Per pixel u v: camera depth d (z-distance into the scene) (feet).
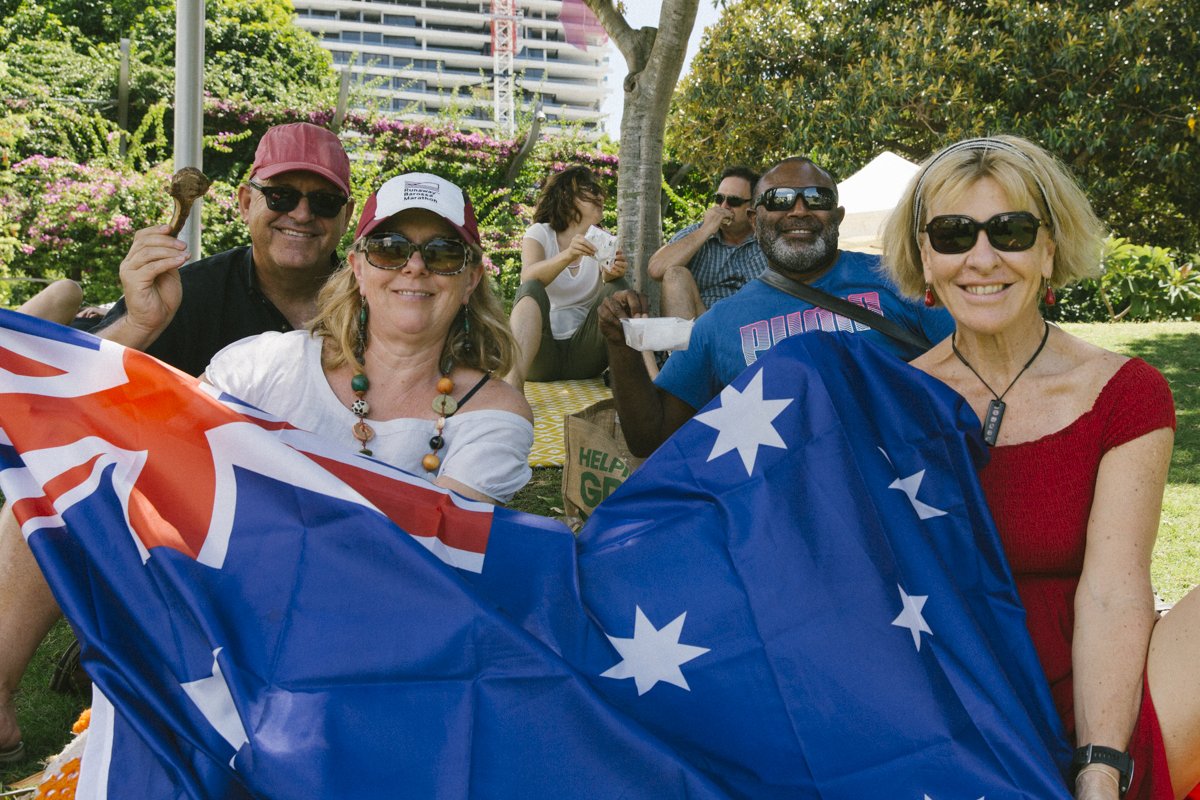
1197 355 34.76
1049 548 7.26
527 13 330.95
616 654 6.77
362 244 8.07
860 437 7.47
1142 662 6.51
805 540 6.97
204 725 6.09
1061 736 6.56
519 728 6.10
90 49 57.47
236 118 52.01
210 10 67.31
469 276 8.48
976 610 7.04
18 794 8.09
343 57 376.27
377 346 8.34
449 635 6.31
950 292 7.50
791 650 6.64
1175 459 21.90
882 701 6.39
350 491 6.77
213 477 6.82
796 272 11.16
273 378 8.33
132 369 7.14
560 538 7.28
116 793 6.00
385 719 6.08
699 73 56.65
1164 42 48.16
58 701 11.02
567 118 59.41
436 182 8.09
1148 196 57.77
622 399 11.07
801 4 54.70
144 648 6.40
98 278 45.98
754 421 7.60
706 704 6.59
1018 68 49.39
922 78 49.32
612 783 5.98
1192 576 15.38
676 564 7.10
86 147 51.11
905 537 7.10
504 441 8.27
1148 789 6.34
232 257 11.71
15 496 6.66
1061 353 7.53
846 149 51.16
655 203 17.19
